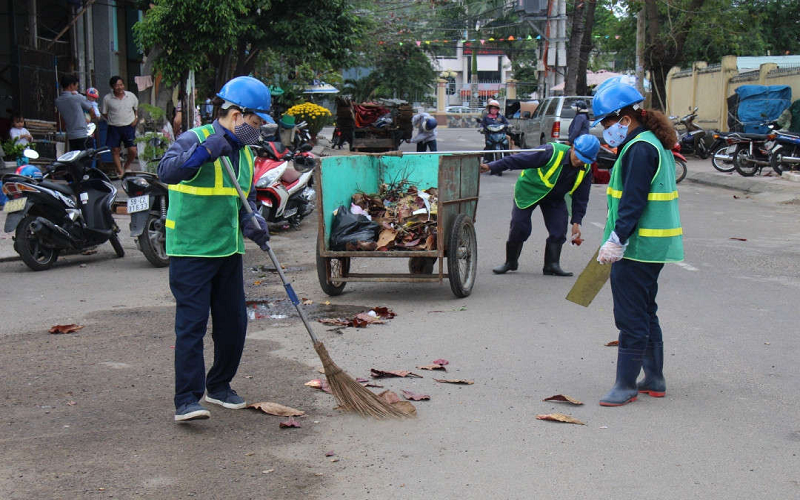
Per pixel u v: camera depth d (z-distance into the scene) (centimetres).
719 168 2014
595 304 755
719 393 509
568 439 433
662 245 477
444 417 466
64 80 1431
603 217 1338
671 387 521
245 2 1805
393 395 485
